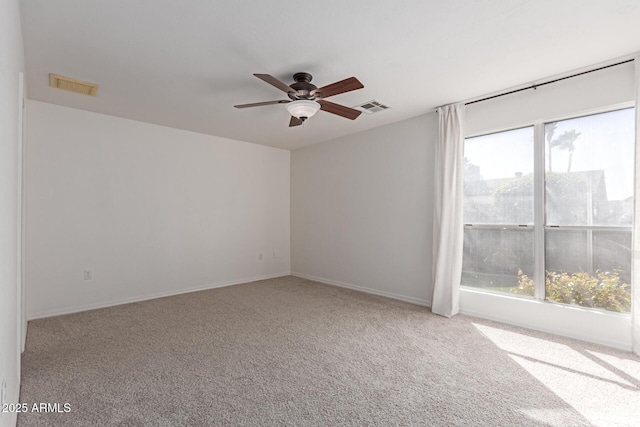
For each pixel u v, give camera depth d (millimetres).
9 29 1319
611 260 2756
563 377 2215
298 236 5820
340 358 2506
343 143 5004
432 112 3885
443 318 3455
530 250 3207
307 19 2086
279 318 3455
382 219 4453
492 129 3424
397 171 4273
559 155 3041
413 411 1848
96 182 3879
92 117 3848
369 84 3092
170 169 4496
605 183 2791
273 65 2697
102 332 3031
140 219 4219
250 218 5406
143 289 4234
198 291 4688
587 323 2822
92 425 1710
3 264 1150
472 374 2260
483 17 2068
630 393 2021
